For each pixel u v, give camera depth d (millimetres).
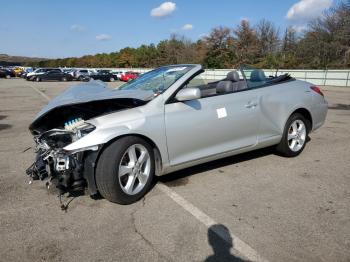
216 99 4562
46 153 3799
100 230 3324
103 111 4344
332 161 5414
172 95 4207
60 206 3859
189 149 4316
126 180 3887
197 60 66000
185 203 3895
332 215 3578
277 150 5582
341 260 2814
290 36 61094
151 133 3939
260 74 5363
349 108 12375
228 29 61562
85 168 3715
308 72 30094
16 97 17578
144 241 3123
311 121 5801
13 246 3066
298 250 2955
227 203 3887
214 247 3018
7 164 5508
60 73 38938
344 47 43312
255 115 4930
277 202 3902
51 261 2844
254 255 2891
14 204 3938
